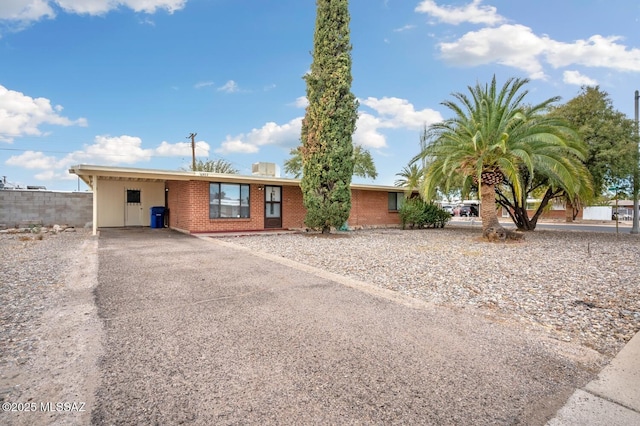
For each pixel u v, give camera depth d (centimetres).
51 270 651
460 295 521
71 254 847
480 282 604
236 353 306
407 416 220
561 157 1160
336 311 428
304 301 468
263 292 512
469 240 1299
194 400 234
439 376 271
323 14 1413
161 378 262
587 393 251
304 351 312
